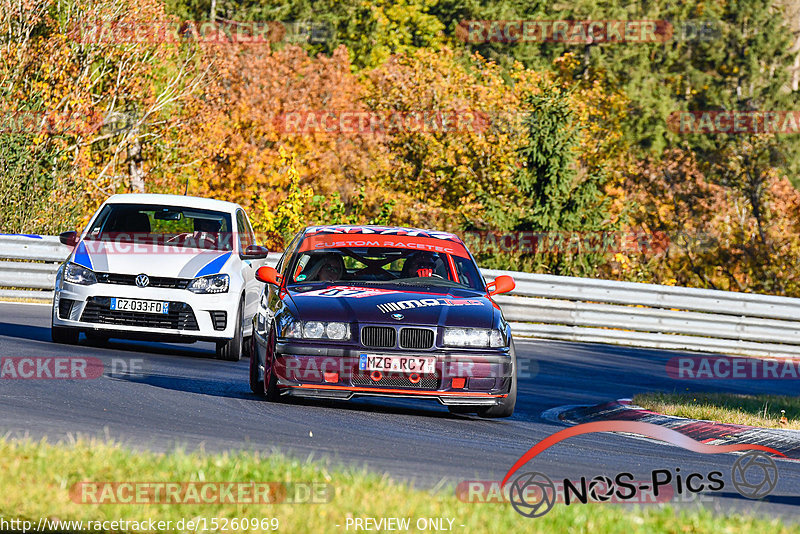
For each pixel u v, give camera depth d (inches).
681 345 2999.5
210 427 1165.7
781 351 3026.6
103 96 5157.5
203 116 5831.7
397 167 7209.6
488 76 7637.8
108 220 1879.9
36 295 2765.7
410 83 7347.4
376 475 895.1
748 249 7180.1
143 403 1299.2
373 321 1309.1
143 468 847.1
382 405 1477.6
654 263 4338.1
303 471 876.6
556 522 769.6
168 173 5733.3
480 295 1441.9
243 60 7322.8
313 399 1455.5
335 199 3848.4
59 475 807.1
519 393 1854.1
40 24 4896.7
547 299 2972.4
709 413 1577.3
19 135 3489.2
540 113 4355.3
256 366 1444.4
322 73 7760.8
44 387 1354.6
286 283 1446.9
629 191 7490.2
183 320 1771.7
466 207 6752.0
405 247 1521.9
